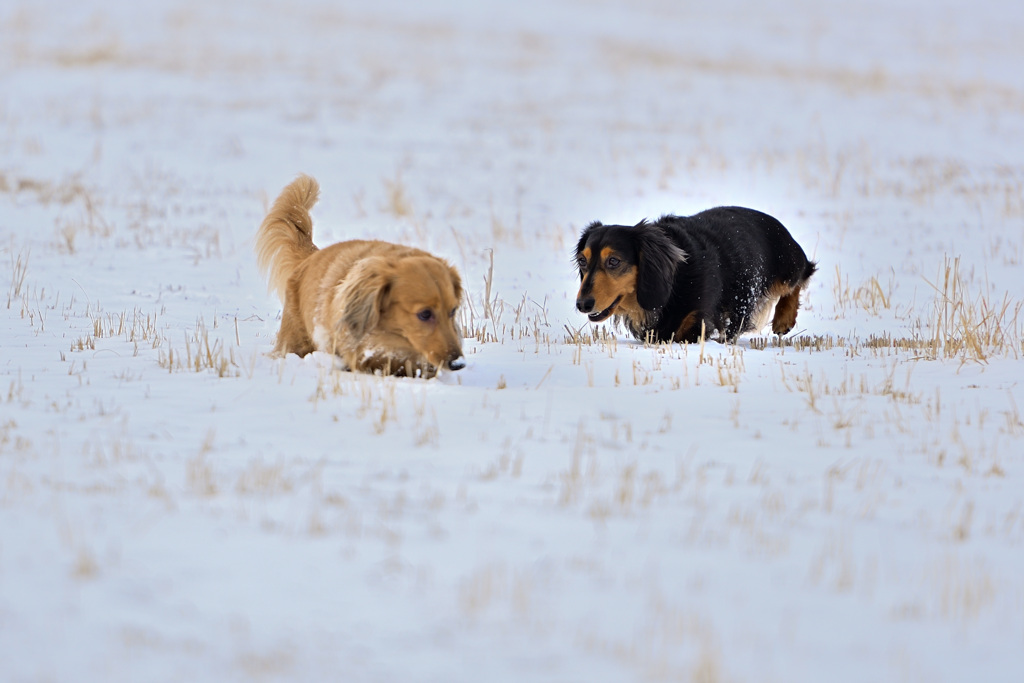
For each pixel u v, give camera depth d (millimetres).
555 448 9312
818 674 5527
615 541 7211
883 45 73625
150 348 13078
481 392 11242
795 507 8023
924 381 12242
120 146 34344
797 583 6648
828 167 32531
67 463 8305
